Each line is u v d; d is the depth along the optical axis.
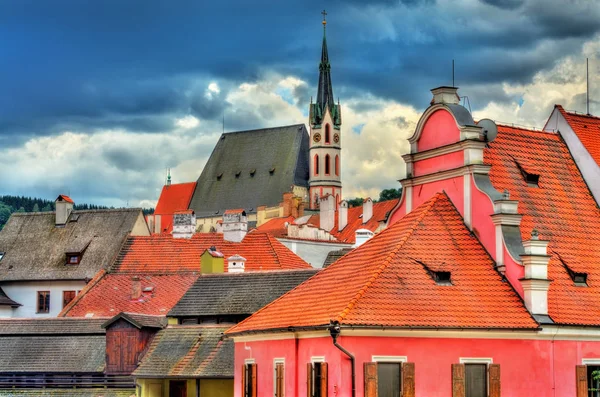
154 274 124.31
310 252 151.50
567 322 70.56
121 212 159.75
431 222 74.69
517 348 69.81
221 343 95.62
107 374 101.31
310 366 70.00
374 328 65.25
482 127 76.75
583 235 78.12
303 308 72.62
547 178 80.75
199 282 102.19
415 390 66.56
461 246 73.50
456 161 77.00
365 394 65.00
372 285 68.00
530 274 70.44
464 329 67.31
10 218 162.25
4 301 150.38
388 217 83.69
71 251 153.88
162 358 96.69
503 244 72.19
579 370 71.31
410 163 81.62
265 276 100.06
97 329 107.00
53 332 107.69
